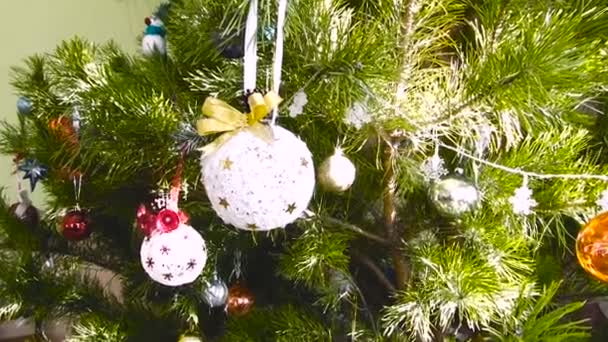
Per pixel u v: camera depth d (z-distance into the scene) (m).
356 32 0.69
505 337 0.74
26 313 1.05
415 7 0.72
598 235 0.70
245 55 0.64
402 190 0.80
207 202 0.87
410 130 0.74
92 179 0.96
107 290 1.13
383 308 0.82
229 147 0.64
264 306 0.95
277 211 0.64
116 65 0.94
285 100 0.72
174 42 0.84
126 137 0.81
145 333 0.98
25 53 1.59
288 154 0.63
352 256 0.88
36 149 0.98
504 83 0.68
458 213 0.72
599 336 0.91
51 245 1.08
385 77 0.70
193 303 0.92
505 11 0.71
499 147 0.78
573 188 0.79
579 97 0.80
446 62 0.80
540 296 0.77
